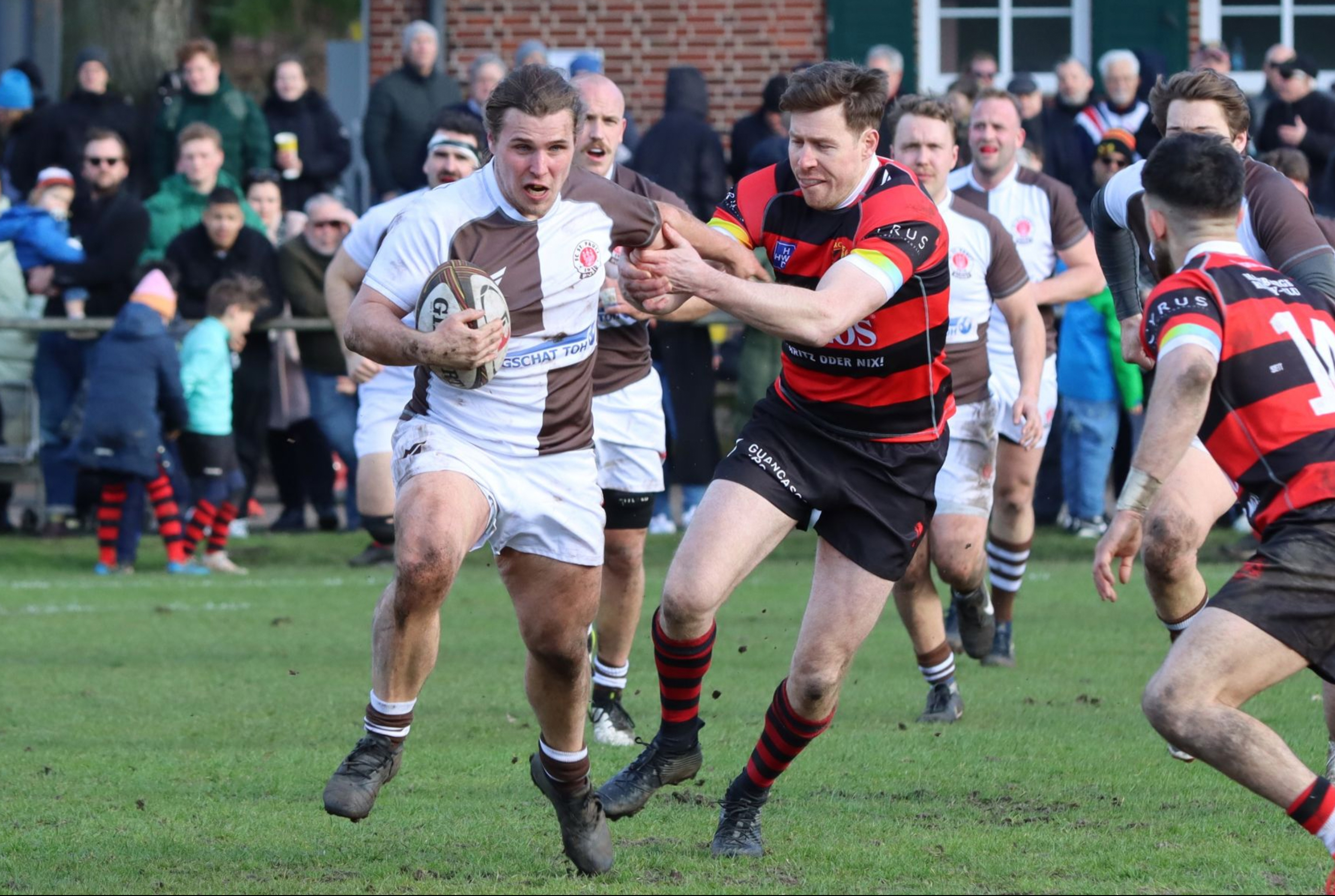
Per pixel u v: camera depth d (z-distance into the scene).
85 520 50.06
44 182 48.22
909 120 27.64
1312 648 15.59
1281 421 15.86
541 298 17.00
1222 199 16.50
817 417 18.80
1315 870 17.50
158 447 42.97
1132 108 49.97
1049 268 32.66
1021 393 28.30
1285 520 15.84
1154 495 15.94
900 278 17.81
